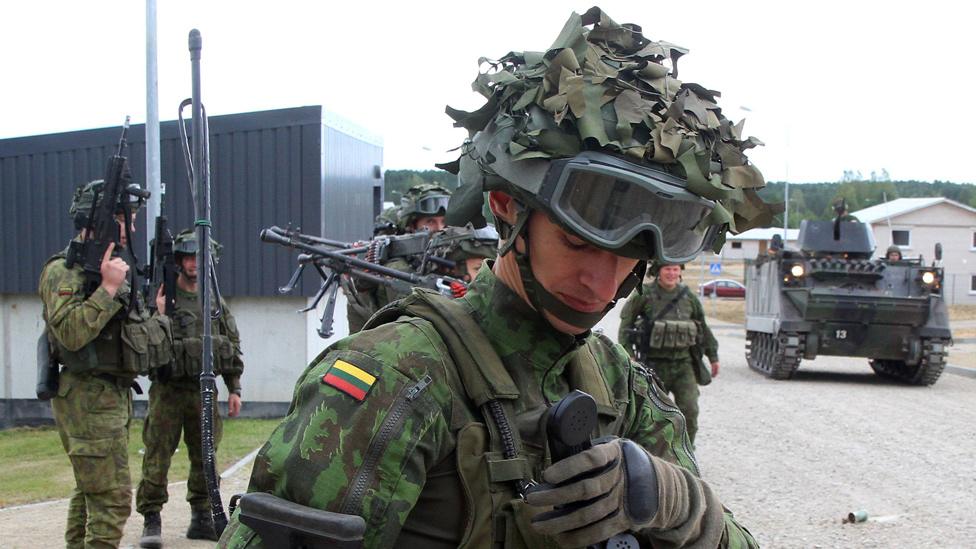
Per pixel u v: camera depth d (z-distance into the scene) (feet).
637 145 4.82
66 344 15.23
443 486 4.92
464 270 20.51
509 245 5.21
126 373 16.21
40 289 15.88
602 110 4.90
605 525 4.55
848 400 43.68
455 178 6.48
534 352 5.38
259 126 36.11
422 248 20.95
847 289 50.65
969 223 168.25
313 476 4.68
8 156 38.50
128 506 16.22
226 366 21.15
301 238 20.38
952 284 167.22
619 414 5.90
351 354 4.99
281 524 4.60
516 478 4.92
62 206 38.17
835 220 55.42
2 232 38.63
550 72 5.01
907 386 50.70
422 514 4.91
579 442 4.69
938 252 51.47
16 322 39.04
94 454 15.70
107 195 15.64
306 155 35.88
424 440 4.82
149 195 16.47
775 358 51.24
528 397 5.31
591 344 6.09
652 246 4.97
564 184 4.81
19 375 39.06
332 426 4.76
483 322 5.36
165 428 19.83
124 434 16.25
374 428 4.74
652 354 28.53
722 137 5.25
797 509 22.95
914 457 29.48
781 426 35.55
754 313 57.93
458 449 4.92
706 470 27.50
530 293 5.25
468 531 4.86
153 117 28.91
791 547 19.72
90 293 15.56
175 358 19.70
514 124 5.09
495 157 5.10
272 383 36.55
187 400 20.04
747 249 254.27
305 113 35.78
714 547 5.11
